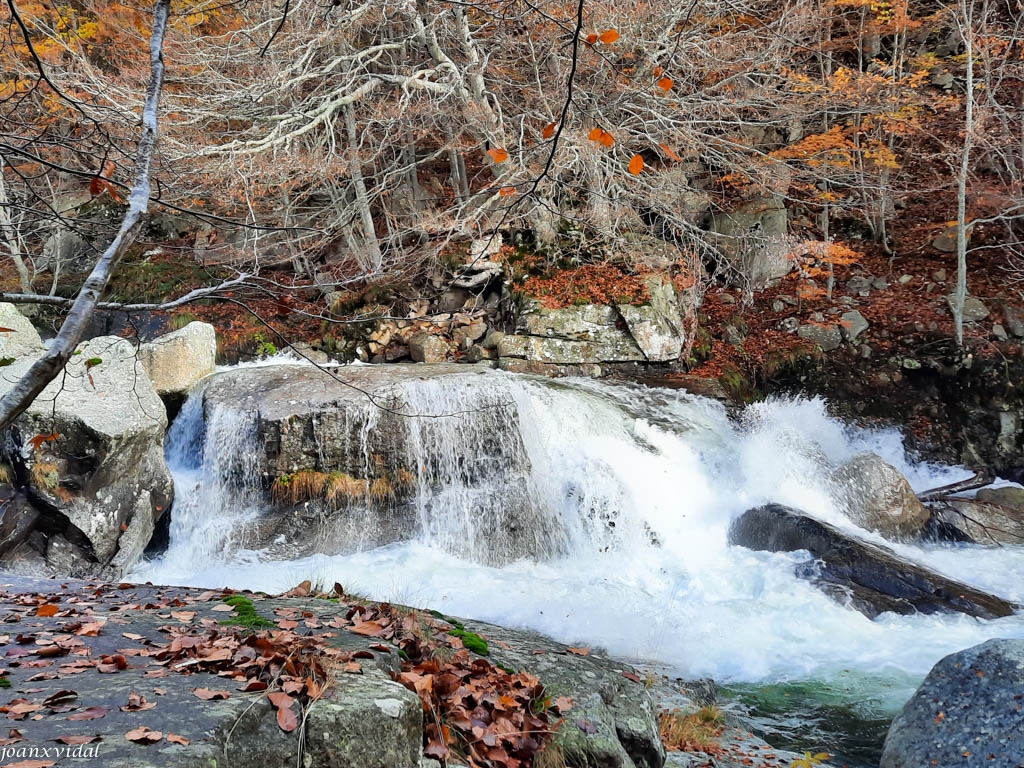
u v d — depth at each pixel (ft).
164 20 7.98
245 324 50.80
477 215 43.62
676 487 34.04
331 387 33.68
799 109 46.32
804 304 50.65
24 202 12.28
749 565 28.91
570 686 14.17
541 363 44.21
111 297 53.83
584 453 33.68
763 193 49.19
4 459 26.07
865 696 19.71
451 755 10.41
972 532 33.76
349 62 48.26
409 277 49.34
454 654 13.39
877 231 54.70
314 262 55.52
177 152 36.58
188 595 16.20
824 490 33.55
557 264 48.73
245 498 31.89
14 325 30.25
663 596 27.14
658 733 14.33
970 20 48.26
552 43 40.63
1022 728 14.05
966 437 43.70
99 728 8.13
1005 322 46.42
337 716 8.83
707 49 45.27
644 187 47.24
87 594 15.90
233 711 8.62
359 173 48.55
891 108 47.34
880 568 26.50
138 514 28.09
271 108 44.57
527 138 46.14
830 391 46.16
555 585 27.50
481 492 31.99
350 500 31.37
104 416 26.89
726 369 46.24
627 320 45.60
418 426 32.30
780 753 16.34
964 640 22.95
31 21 36.22
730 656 22.30
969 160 53.16
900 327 47.73
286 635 11.55
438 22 47.03
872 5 48.67
